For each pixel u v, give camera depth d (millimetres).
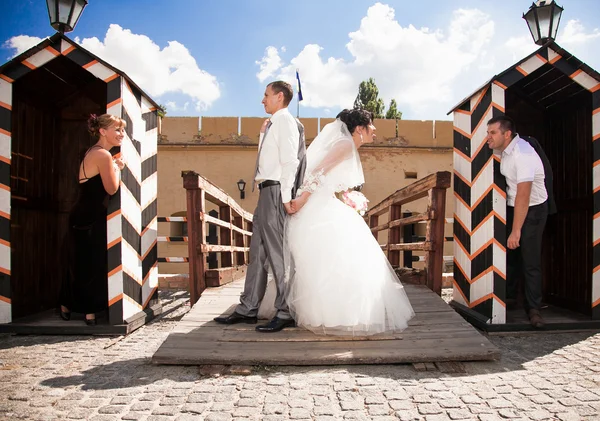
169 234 13508
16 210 4402
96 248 3990
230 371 2730
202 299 4195
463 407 2215
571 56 3955
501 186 3859
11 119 4184
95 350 3357
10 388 2510
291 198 3350
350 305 3135
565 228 4844
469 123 4371
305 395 2381
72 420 2086
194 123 13492
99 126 3885
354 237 3289
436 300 4078
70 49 4000
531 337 3701
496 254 3855
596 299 4027
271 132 3371
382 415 2131
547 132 5156
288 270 3338
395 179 13727
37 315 4488
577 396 2357
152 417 2115
